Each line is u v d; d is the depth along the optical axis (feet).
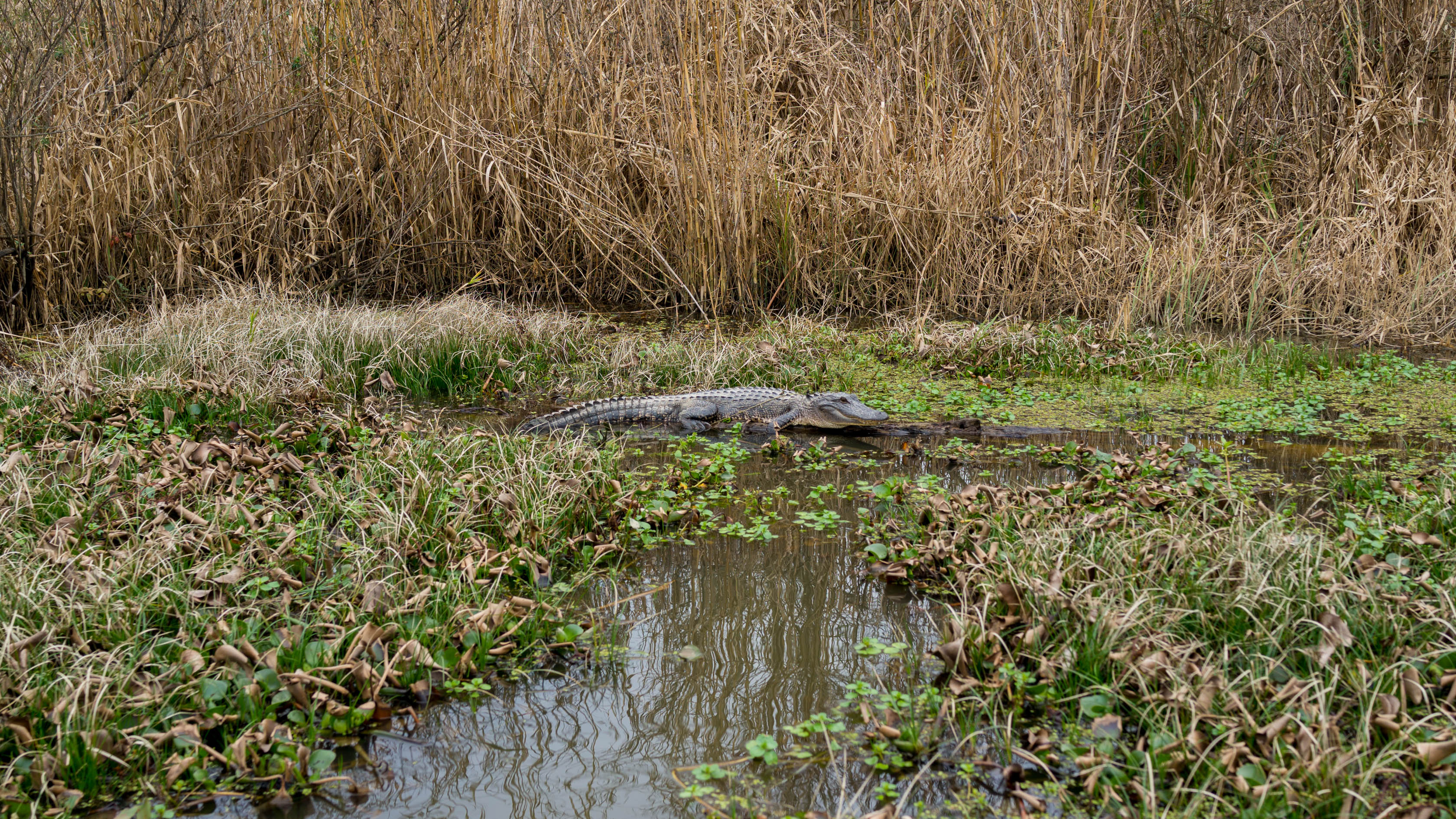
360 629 12.50
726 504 18.76
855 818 9.91
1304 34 38.11
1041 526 15.19
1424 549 14.23
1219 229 35.83
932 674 12.65
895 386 27.45
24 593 12.45
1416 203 34.09
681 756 11.33
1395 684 11.09
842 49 38.75
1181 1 38.65
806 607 14.69
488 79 35.94
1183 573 13.39
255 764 10.61
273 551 14.74
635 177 37.65
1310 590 12.53
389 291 36.60
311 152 36.81
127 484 16.88
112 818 9.89
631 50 35.94
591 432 23.53
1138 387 26.94
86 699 10.62
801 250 35.63
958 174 35.29
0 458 17.63
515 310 33.40
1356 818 9.39
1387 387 26.55
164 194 34.14
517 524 15.79
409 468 17.63
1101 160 37.45
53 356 26.53
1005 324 32.27
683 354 28.99
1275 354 29.19
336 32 35.86
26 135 29.14
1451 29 36.47
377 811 10.24
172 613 13.12
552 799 10.57
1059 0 35.27
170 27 34.01
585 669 13.03
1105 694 11.35
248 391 23.57
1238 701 10.75
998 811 10.10
